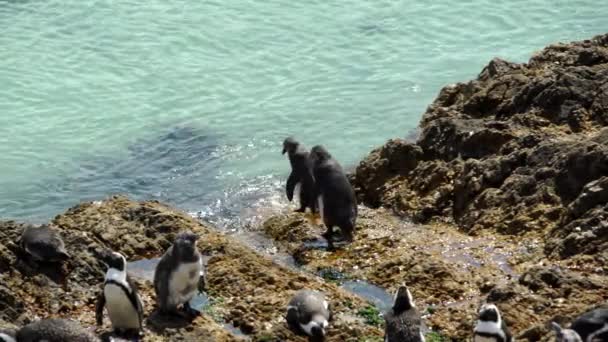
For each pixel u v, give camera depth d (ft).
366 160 130.11
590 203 105.09
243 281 100.17
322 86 164.04
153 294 97.55
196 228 110.93
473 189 117.29
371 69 168.96
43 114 155.84
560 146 115.75
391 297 100.32
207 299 97.55
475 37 178.50
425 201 119.96
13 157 145.18
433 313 95.25
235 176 139.64
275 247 115.55
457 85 142.31
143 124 153.69
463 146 124.77
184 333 88.17
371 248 110.42
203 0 190.39
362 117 154.81
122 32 178.70
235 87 163.84
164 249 108.58
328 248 112.47
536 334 86.33
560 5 188.44
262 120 154.61
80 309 96.22
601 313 80.38
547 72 132.36
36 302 96.32
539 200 111.96
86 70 168.04
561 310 90.17
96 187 138.72
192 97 161.07
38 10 184.55
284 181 137.49
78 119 154.71
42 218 131.75
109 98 160.35
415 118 153.99
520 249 106.32
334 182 113.39
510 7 187.42
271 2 190.19
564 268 98.07
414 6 188.24
